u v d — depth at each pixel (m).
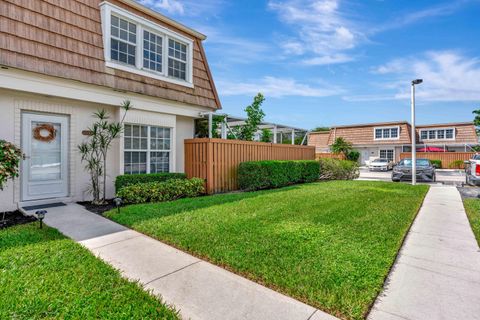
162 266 3.48
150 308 2.54
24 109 6.51
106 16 7.64
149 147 8.88
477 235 4.87
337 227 4.99
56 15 6.77
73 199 7.30
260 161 10.66
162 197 7.58
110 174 8.06
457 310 2.61
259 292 2.89
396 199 8.12
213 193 9.35
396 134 30.42
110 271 3.24
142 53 8.58
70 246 3.95
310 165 13.38
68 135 7.29
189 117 10.44
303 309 2.60
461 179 16.48
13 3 6.09
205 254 3.76
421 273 3.38
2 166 4.95
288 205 6.85
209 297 2.79
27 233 4.46
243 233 4.58
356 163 16.95
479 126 23.89
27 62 6.14
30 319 2.34
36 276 3.04
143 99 8.62
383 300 2.78
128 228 4.98
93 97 7.47
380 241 4.32
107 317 2.40
